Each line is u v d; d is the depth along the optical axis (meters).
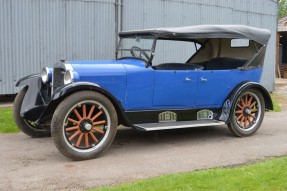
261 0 13.60
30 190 4.08
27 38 9.52
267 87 13.71
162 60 7.57
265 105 6.70
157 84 5.75
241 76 6.46
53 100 5.00
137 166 4.88
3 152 5.50
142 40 6.00
